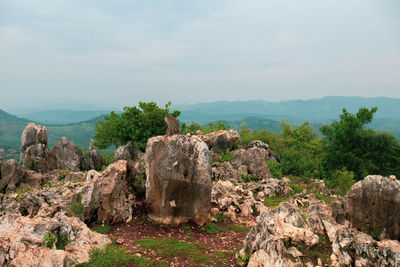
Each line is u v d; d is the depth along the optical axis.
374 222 16.33
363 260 12.23
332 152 47.53
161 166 19.52
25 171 39.50
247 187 32.56
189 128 60.66
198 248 16.16
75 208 19.25
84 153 51.09
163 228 19.08
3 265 12.47
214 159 42.91
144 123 47.56
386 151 45.22
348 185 32.16
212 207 24.14
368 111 47.84
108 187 20.09
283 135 74.38
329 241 14.36
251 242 14.42
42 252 12.52
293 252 13.35
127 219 20.06
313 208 18.58
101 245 15.31
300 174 45.09
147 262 13.91
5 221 14.44
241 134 68.50
